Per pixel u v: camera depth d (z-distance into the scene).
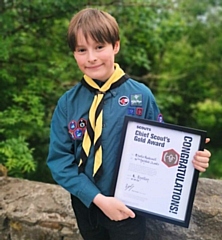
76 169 1.44
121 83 1.45
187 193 1.41
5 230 2.03
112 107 1.43
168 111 7.18
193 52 7.51
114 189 1.42
